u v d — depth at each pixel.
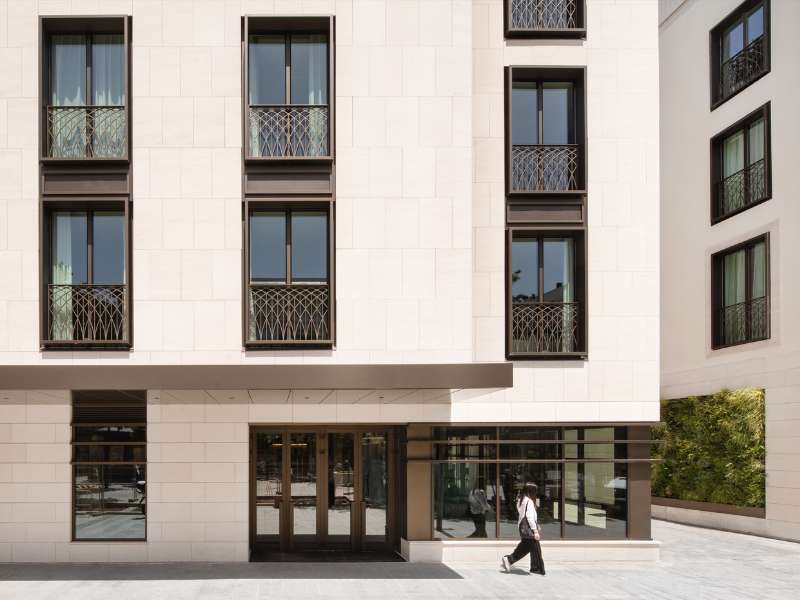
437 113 13.45
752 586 12.16
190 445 13.55
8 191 13.14
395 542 14.71
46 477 13.45
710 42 20.91
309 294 13.42
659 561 14.17
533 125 14.55
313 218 13.69
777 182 17.91
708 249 20.83
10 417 13.51
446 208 13.33
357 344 13.09
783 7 17.86
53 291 13.34
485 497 13.88
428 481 13.80
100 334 13.30
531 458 13.95
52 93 13.71
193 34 13.37
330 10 13.48
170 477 13.49
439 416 13.84
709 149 20.86
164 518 13.44
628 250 14.10
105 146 13.56
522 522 12.84
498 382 11.73
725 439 19.23
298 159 13.22
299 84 13.86
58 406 13.56
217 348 13.02
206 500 13.50
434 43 13.52
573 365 13.95
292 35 13.93
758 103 18.77
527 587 11.77
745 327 19.30
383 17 13.52
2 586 11.56
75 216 13.67
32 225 13.11
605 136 14.22
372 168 13.34
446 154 13.41
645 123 14.24
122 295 13.34
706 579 12.66
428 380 11.66
